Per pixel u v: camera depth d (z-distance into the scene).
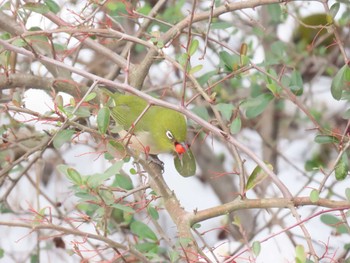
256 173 8.56
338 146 9.26
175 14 12.01
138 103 10.80
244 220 14.11
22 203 14.03
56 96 8.33
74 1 11.74
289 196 8.25
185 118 10.66
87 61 14.33
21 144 11.52
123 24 12.37
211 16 8.80
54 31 8.85
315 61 13.33
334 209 8.10
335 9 9.45
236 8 9.48
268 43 13.88
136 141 10.65
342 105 15.45
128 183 10.36
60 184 13.71
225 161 16.16
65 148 14.67
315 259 7.72
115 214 11.39
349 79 9.15
